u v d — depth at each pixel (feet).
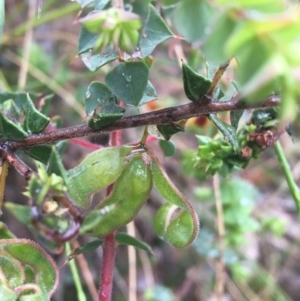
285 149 1.32
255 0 0.34
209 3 0.41
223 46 0.36
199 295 1.23
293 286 1.33
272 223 1.20
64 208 0.48
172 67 1.33
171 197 0.53
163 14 0.65
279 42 0.34
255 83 0.33
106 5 0.49
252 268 1.20
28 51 1.05
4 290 0.48
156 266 1.26
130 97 0.55
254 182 1.37
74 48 1.27
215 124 0.55
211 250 1.05
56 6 1.32
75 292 1.14
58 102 1.19
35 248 0.52
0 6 0.56
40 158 0.56
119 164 0.53
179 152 1.25
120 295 1.18
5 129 0.53
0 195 0.54
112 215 0.53
